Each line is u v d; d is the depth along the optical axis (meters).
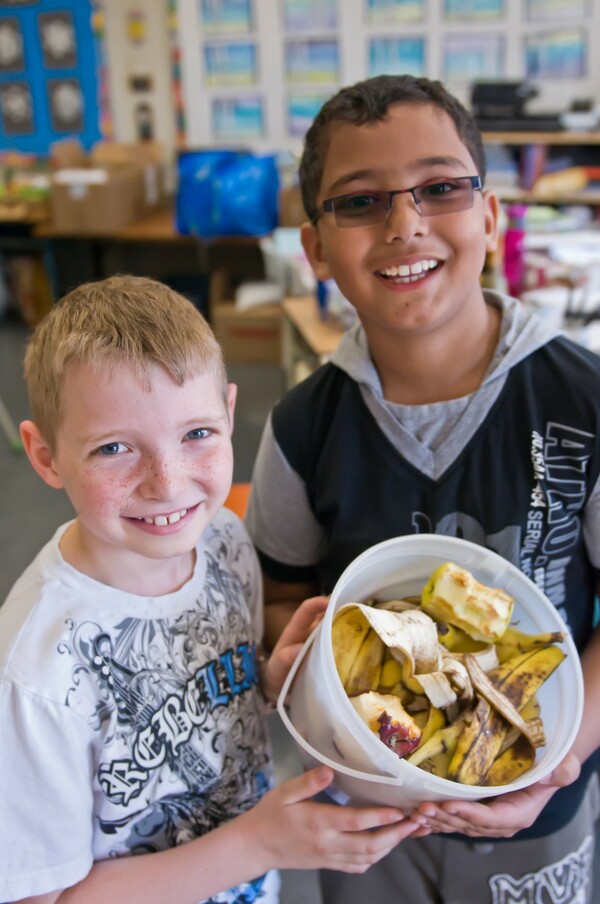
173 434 0.64
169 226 4.25
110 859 0.72
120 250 4.64
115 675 0.69
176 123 4.56
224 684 0.78
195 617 0.76
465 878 0.93
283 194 3.92
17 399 3.75
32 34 4.44
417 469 0.81
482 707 0.64
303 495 0.91
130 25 4.34
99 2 4.30
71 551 0.71
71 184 4.01
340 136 0.77
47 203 4.20
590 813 0.99
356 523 0.84
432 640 0.67
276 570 0.98
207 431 0.67
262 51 4.27
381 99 0.76
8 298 4.88
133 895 0.68
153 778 0.72
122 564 0.70
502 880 0.93
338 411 0.85
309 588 1.01
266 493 0.93
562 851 0.91
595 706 0.80
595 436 0.76
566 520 0.80
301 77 4.30
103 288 0.71
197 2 4.18
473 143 0.81
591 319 2.00
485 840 0.90
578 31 3.92
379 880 0.98
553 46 3.98
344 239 0.78
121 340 0.62
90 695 0.67
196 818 0.76
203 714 0.76
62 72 4.51
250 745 0.83
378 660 0.68
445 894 0.95
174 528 0.66
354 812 0.65
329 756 0.66
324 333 2.26
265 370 3.90
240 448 3.11
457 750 0.63
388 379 0.85
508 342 0.80
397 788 0.61
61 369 0.63
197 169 3.95
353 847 0.66
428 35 4.09
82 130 4.65
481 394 0.79
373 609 0.66
